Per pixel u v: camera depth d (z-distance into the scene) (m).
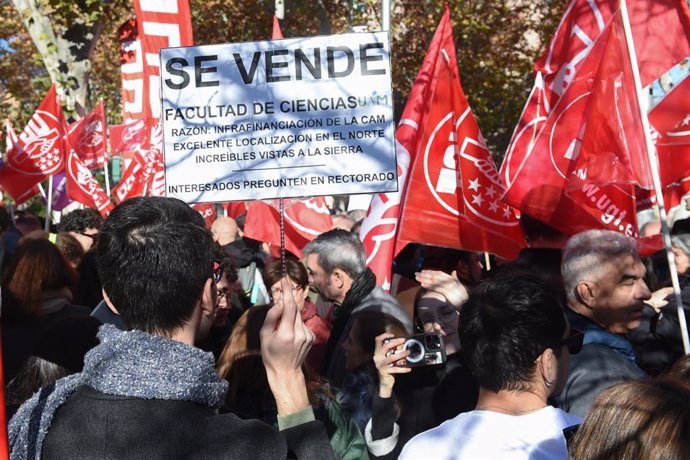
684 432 1.82
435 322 4.14
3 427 2.16
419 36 27.78
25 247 4.29
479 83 28.53
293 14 23.75
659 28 5.42
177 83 3.92
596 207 5.10
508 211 5.57
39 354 3.50
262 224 7.45
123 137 12.87
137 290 2.28
